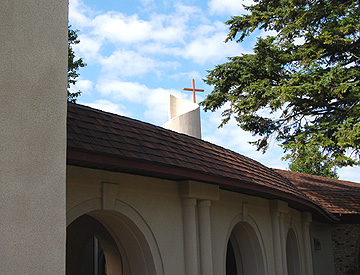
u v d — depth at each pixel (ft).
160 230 26.81
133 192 25.41
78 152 19.48
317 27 58.18
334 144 54.39
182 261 28.09
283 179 46.83
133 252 26.43
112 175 23.99
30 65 11.88
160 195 27.37
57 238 11.60
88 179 22.56
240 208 36.29
